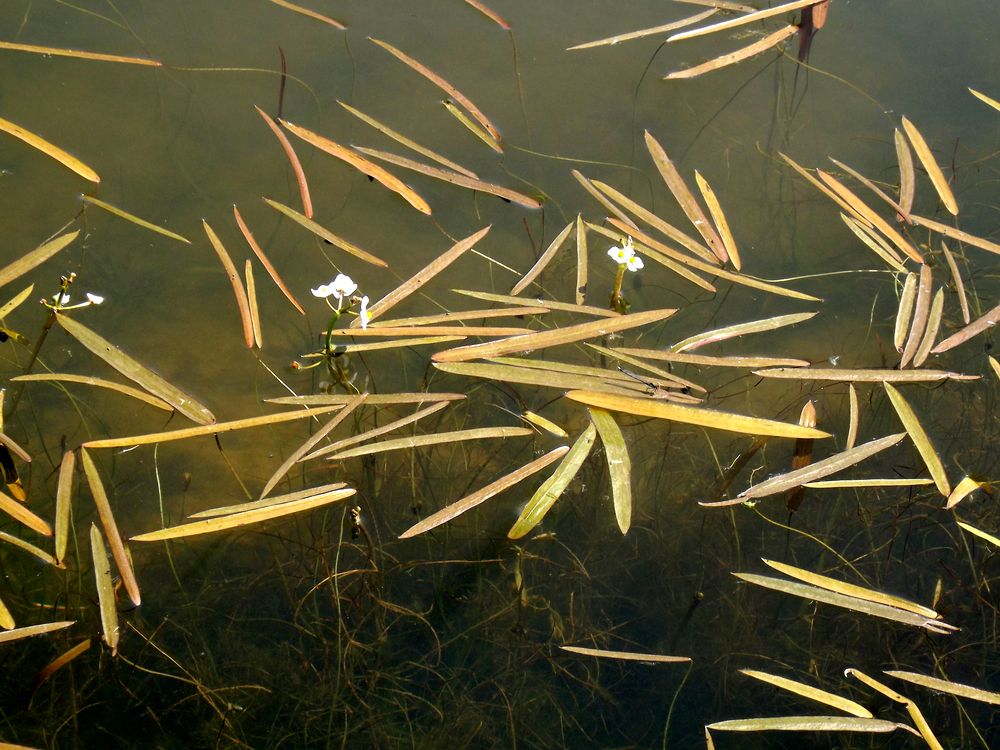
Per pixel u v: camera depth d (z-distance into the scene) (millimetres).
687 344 2498
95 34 3068
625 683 1955
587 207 2822
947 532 2219
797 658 2012
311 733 1808
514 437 2281
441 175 2787
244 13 3275
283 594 1957
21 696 1759
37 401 2188
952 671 2006
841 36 3541
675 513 2207
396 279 2539
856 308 2701
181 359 2303
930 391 2512
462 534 2098
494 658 1940
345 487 2082
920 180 3047
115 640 1789
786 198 2941
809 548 2170
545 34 3395
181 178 2709
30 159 2668
